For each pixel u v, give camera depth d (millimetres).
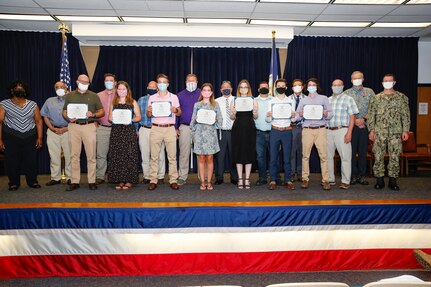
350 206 3791
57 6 5559
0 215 3582
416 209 3820
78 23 6566
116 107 4547
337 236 3793
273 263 3746
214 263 3715
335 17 6125
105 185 5016
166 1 5297
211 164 4652
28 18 6234
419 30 6977
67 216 3629
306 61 7477
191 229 3686
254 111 4668
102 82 7348
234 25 6723
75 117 4477
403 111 4648
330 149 4977
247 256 3734
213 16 6074
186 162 5109
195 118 4516
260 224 3725
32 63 7109
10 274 3584
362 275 3633
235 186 4961
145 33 6719
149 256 3672
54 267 3627
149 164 5148
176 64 7449
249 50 7516
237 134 4672
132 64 7402
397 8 5645
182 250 3703
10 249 3602
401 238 3822
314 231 3771
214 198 4102
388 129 4664
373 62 7520
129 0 5270
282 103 4625
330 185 5043
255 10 5730
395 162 4672
